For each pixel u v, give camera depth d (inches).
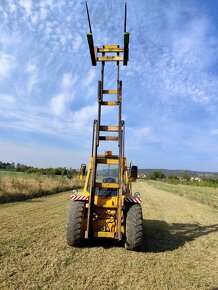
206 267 239.6
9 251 251.6
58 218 429.4
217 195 1116.5
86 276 204.1
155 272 220.4
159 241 324.8
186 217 516.4
